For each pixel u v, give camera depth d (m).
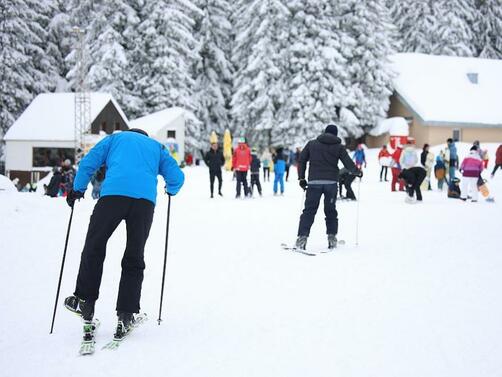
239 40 44.06
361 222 11.22
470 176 16.06
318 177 8.10
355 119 41.00
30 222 10.59
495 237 9.21
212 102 49.12
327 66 40.81
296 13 41.78
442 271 6.60
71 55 41.56
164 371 3.68
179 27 43.31
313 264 7.07
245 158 17.41
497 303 5.21
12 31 42.66
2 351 4.07
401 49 58.25
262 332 4.47
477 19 58.34
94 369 3.72
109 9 42.53
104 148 4.53
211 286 5.97
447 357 3.89
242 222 11.24
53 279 6.30
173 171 4.69
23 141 36.12
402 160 15.70
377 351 4.02
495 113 44.97
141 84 43.41
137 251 4.38
